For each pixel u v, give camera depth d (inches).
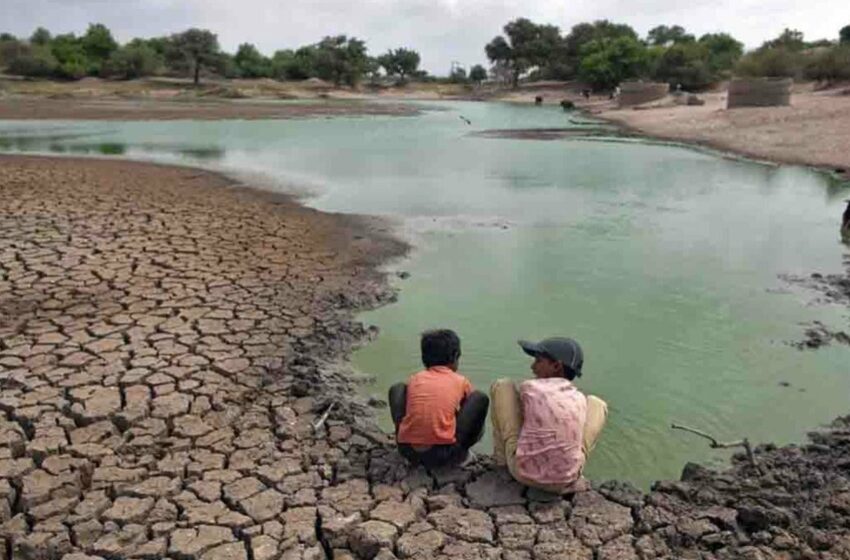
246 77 3826.3
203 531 167.6
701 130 1169.4
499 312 330.3
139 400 233.3
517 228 505.0
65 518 171.9
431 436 187.9
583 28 3764.8
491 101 3208.7
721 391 250.7
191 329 297.0
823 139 925.8
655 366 270.7
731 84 1401.3
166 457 200.2
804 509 175.9
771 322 314.2
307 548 163.2
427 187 688.4
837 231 487.2
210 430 216.4
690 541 164.9
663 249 443.5
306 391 244.7
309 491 184.2
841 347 286.4
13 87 2797.7
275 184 694.5
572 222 524.7
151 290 345.4
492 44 4013.3
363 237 470.0
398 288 364.5
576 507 177.8
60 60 3238.2
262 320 310.5
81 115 1748.3
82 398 233.1
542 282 376.5
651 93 2006.6
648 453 212.5
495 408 189.2
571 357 185.9
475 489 184.4
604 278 382.9
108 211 527.5
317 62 3895.2
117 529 168.9
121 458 199.0
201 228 478.6
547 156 957.8
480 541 165.0
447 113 2123.5
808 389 251.9
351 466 196.5
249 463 197.6
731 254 430.0
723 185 690.8
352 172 792.3
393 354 283.6
